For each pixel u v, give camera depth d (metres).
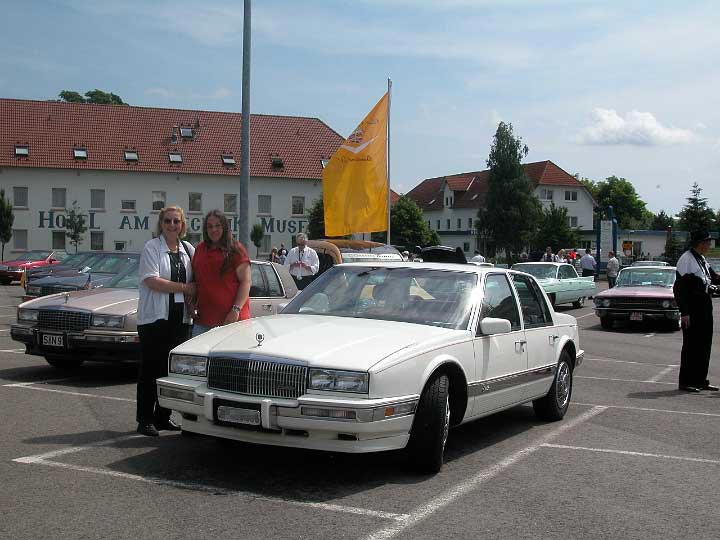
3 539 4.52
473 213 95.38
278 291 11.48
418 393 5.80
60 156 57.88
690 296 10.64
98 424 7.69
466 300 6.93
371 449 5.50
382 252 19.50
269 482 5.81
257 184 62.47
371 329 6.29
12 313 21.11
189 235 60.88
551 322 8.41
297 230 63.66
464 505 5.38
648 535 4.87
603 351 15.65
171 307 7.08
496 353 6.98
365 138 16.98
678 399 10.05
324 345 5.82
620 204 137.38
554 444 7.36
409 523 4.96
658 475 6.30
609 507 5.42
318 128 66.88
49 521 4.84
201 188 61.09
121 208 59.34
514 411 9.07
